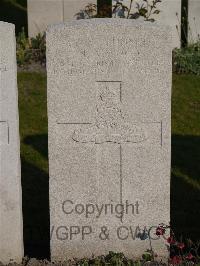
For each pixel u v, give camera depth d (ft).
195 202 7.29
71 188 5.86
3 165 5.75
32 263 5.93
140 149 5.76
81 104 5.66
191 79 11.20
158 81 5.57
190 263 5.71
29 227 6.73
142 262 5.87
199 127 9.47
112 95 5.64
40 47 12.22
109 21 5.55
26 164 8.29
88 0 12.83
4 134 5.67
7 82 5.54
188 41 12.58
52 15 12.91
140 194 5.87
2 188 5.81
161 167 5.79
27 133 9.23
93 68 5.56
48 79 5.59
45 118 9.70
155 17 12.39
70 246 5.99
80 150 5.77
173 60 11.71
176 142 9.00
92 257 6.01
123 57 5.53
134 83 5.59
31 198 7.37
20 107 10.02
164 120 5.67
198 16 12.46
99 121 5.70
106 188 5.86
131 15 12.25
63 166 5.81
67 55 5.53
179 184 7.73
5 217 5.90
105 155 5.79
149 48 5.50
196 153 8.63
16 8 18.06
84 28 5.47
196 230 6.63
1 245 5.98
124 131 5.72
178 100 10.31
